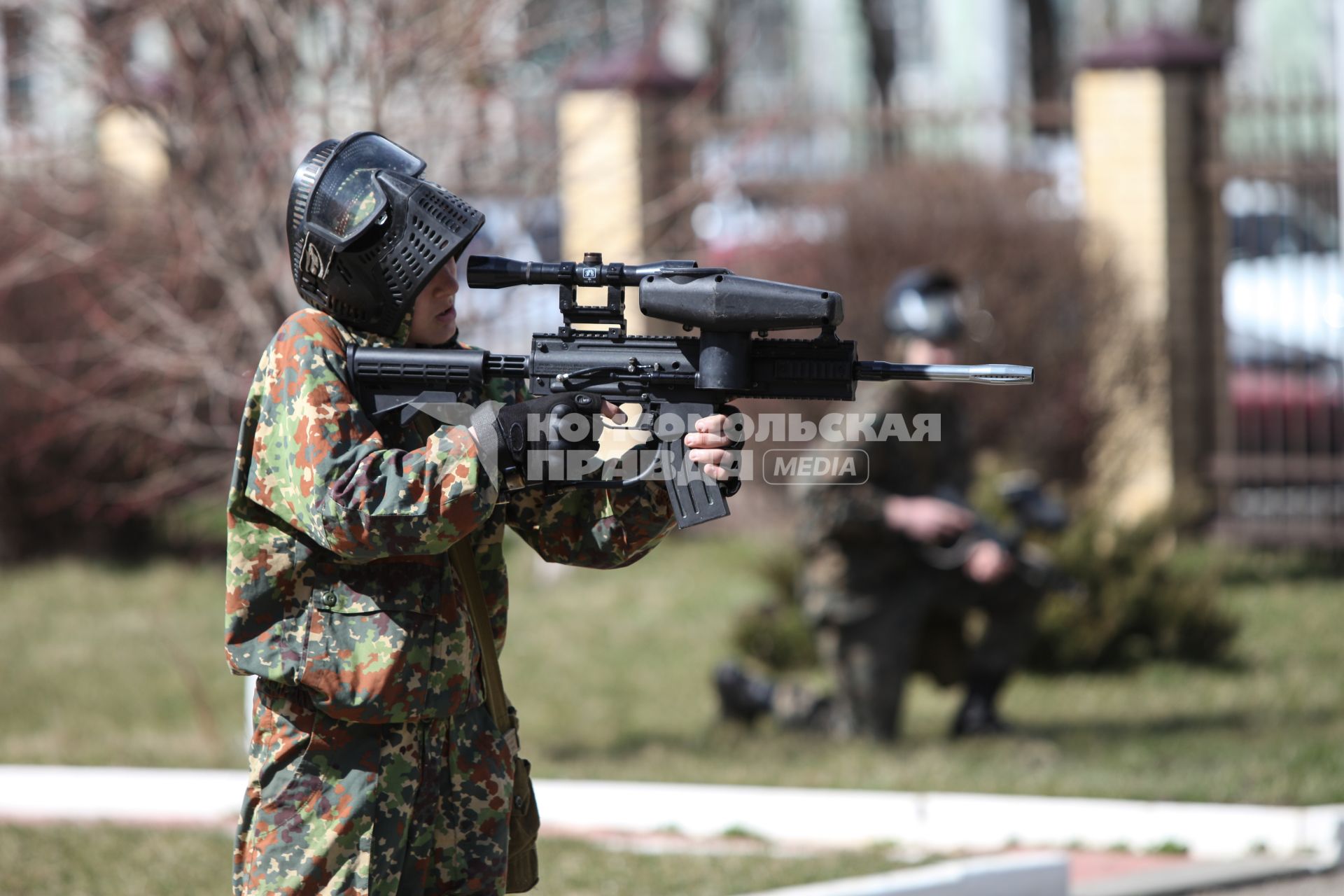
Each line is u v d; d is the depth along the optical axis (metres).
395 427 11.42
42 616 43.78
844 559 27.19
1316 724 28.38
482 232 29.34
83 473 48.38
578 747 29.39
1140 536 36.69
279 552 10.98
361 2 27.58
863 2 95.31
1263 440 50.81
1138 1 98.00
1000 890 17.94
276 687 11.03
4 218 33.44
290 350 11.08
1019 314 44.50
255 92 28.48
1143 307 47.06
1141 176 47.47
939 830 21.44
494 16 28.45
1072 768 25.25
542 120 31.53
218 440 32.16
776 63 103.19
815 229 47.19
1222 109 47.31
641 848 20.97
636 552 12.19
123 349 29.98
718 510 11.16
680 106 40.94
